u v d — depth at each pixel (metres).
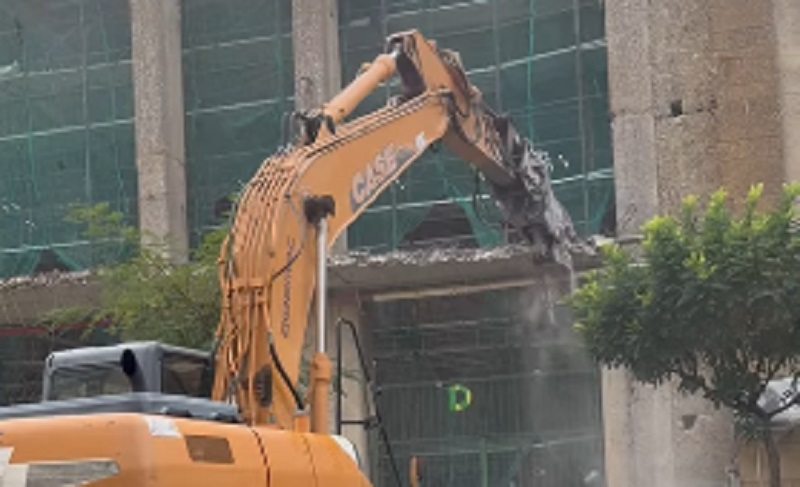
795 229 20.36
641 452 25.91
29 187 31.64
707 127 26.77
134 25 30.41
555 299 25.12
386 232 29.62
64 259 31.03
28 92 31.91
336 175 13.11
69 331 30.45
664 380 24.02
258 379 11.12
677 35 27.16
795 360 21.42
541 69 29.14
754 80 26.72
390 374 29.67
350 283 28.03
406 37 15.68
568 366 28.34
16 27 32.09
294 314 11.71
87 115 31.47
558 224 18.84
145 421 9.05
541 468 28.33
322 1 29.59
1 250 31.55
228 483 9.50
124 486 8.84
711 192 26.56
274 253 11.49
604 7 28.17
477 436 28.95
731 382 20.95
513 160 18.25
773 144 26.44
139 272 22.42
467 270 26.91
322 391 11.53
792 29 26.67
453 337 29.41
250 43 31.14
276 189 11.91
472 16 29.81
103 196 31.20
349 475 10.88
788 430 23.33
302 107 29.30
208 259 22.03
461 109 16.78
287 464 10.16
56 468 8.98
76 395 11.73
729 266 19.62
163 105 30.11
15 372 31.73
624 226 26.73
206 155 31.16
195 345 21.27
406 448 29.30
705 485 25.33
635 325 20.62
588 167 28.55
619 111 27.17
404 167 14.73
